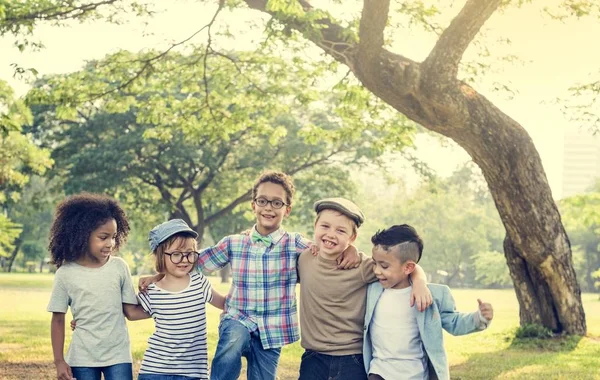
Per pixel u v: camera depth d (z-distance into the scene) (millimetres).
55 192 33250
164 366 5273
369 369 5176
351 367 5258
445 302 5129
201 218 32500
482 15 9977
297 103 30969
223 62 16547
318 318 5332
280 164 31641
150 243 5383
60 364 5023
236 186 33375
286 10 10578
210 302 5676
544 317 13383
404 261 5074
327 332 5312
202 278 5512
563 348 12297
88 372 5012
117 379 5070
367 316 5203
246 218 37625
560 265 12891
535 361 10969
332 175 32375
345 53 11398
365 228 75188
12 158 25203
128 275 5301
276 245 5559
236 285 5566
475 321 4879
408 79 10766
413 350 5098
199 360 5422
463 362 10984
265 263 5520
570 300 13164
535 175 12305
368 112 14695
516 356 11562
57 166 30250
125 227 5422
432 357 5000
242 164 31297
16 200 33625
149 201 32156
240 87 16656
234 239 5641
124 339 5188
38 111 29953
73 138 30359
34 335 13664
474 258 68188
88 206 5164
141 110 16547
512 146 12031
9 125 11812
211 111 16219
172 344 5297
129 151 28828
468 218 68562
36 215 60000
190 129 16453
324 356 5309
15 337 13211
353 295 5297
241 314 5500
